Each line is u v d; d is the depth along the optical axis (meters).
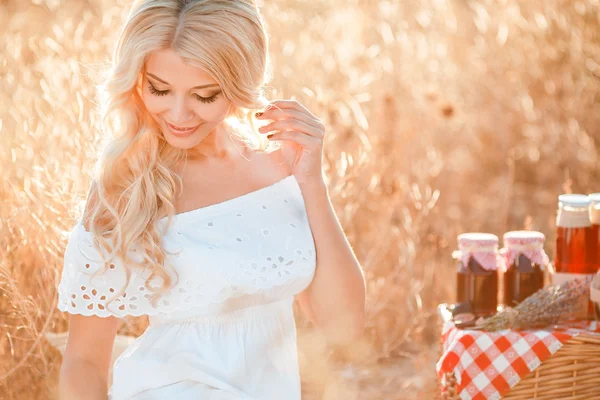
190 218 2.38
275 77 5.18
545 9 7.01
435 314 4.92
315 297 2.57
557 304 3.01
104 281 2.28
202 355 2.32
